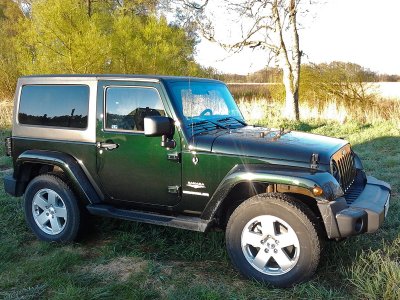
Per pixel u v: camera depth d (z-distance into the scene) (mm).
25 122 5102
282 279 3697
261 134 4289
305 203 4031
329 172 3771
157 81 4270
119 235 4949
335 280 3846
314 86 19938
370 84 19031
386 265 3744
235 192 4250
